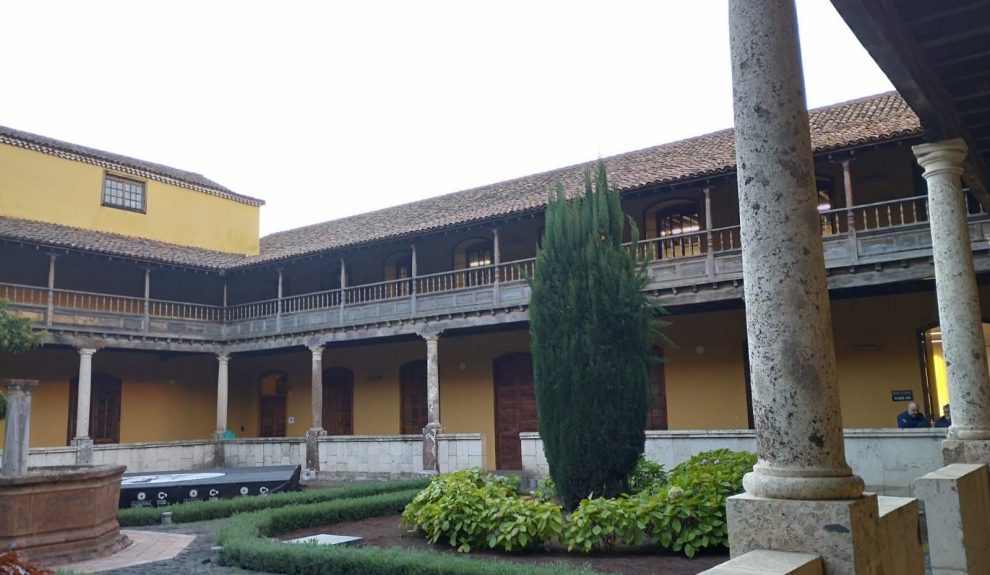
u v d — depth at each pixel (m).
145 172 29.73
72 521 9.55
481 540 9.15
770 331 4.07
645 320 10.50
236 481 16.03
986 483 7.11
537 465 16.92
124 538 10.56
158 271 27.52
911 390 17.66
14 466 10.27
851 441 13.16
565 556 8.54
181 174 32.00
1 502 9.03
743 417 19.78
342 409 28.42
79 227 27.33
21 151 26.17
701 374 20.56
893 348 18.02
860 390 18.28
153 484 15.31
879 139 14.80
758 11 4.32
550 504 9.12
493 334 24.81
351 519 12.45
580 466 9.98
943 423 15.09
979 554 6.38
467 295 21.39
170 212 30.52
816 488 3.76
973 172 9.32
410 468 21.19
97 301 24.20
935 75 7.66
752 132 4.26
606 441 9.91
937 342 18.67
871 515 3.88
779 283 4.08
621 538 8.49
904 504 4.54
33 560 9.02
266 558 8.59
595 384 10.01
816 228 4.16
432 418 21.33
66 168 27.31
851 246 15.39
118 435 27.66
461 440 20.38
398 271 26.36
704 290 17.38
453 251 25.02
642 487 10.25
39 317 22.09
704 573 3.41
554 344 10.34
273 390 30.84
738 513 3.95
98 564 9.17
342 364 28.50
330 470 22.78
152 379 29.06
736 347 20.14
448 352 25.73
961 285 8.30
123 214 28.88
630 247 11.06
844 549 3.62
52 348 25.33
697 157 19.62
